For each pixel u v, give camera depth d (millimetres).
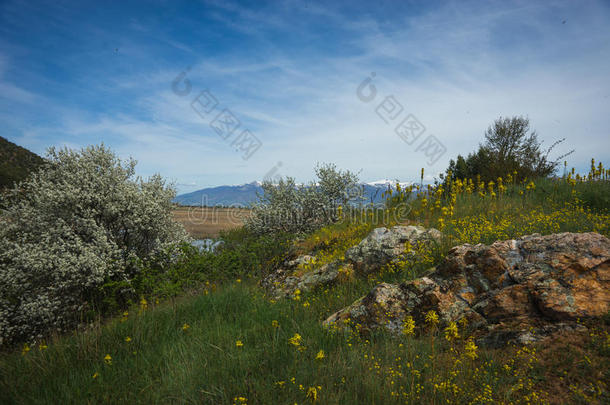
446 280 4344
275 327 4375
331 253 8914
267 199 14617
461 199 10023
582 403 2350
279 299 6234
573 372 2650
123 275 8062
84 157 9211
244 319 4895
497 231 5992
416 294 4301
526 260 3990
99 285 7840
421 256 5832
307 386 2979
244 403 2760
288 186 14430
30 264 7043
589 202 8078
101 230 8180
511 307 3637
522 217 7074
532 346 3076
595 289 3400
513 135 20641
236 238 15102
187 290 7676
